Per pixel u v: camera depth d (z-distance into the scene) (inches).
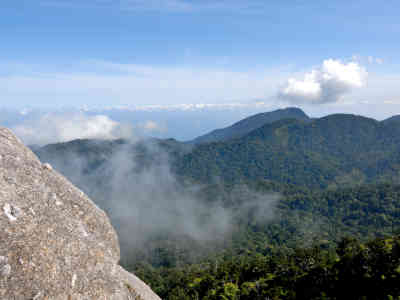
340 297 1688.0
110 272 418.3
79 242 385.7
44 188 404.5
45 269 321.7
